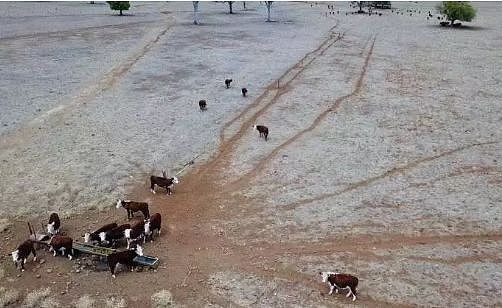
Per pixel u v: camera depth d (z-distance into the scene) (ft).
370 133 93.61
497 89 123.65
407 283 50.83
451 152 85.05
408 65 150.10
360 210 65.67
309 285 50.75
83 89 121.80
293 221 62.95
